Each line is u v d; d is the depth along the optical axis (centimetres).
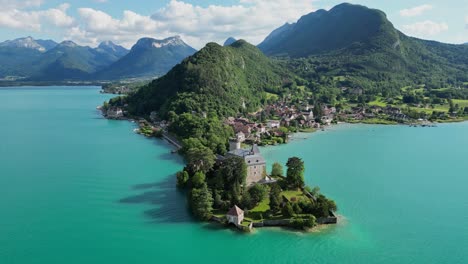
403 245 9912
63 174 15688
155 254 9450
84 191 13662
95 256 9362
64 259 9212
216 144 18800
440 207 12538
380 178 15788
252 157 13900
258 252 9525
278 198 11556
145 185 14325
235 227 10675
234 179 12738
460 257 9394
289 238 10156
